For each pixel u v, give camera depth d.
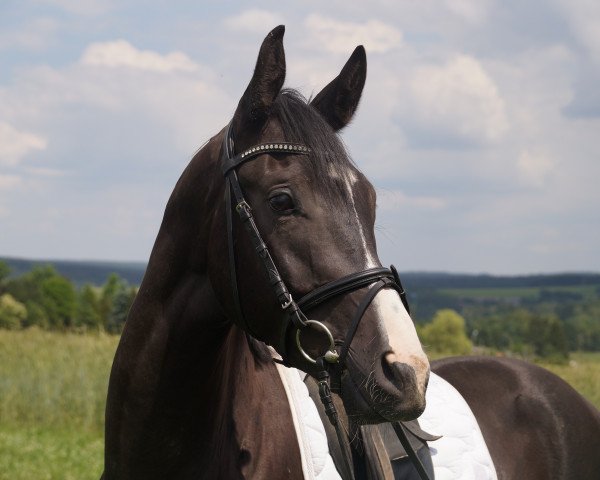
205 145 2.70
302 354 2.38
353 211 2.37
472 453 3.21
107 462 2.76
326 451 2.76
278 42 2.47
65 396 11.03
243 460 2.68
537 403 3.65
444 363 3.79
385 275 2.33
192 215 2.62
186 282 2.63
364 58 2.66
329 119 2.69
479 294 127.44
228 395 2.74
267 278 2.39
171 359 2.61
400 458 2.96
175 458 2.64
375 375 2.20
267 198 2.39
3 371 11.71
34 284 70.50
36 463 8.05
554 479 3.54
